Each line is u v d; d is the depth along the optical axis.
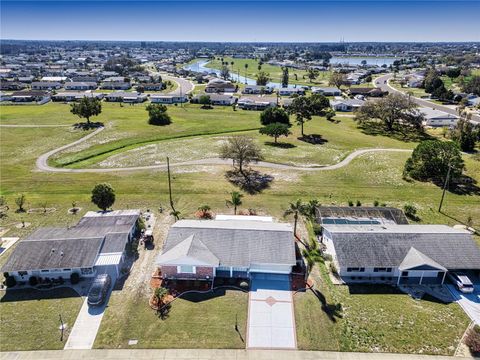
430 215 54.84
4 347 30.95
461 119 100.06
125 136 97.19
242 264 39.06
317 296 37.22
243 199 59.56
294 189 64.06
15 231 49.00
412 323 33.91
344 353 30.83
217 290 37.94
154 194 61.19
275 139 93.31
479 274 40.06
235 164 76.00
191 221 46.22
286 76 195.38
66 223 51.31
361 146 90.94
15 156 81.19
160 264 38.34
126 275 39.97
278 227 43.97
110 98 157.25
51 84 193.12
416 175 68.75
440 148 66.56
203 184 65.38
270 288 38.25
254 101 141.38
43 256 39.38
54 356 30.20
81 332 32.56
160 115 112.25
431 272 39.22
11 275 38.31
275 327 33.31
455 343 31.78
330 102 153.12
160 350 30.84
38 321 33.69
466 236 42.22
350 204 57.19
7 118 118.00
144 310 35.09
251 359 30.16
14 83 195.50
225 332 32.69
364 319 34.34
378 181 67.94
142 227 49.06
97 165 75.94
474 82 165.62
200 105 146.88
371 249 40.53
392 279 39.97
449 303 36.56
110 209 55.47
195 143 92.44
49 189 63.62
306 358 30.34
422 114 108.00
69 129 104.44
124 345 31.30
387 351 31.02
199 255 39.03
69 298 36.69
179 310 35.16
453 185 65.88
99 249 40.75
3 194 61.38
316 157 81.56
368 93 171.12
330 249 43.78
